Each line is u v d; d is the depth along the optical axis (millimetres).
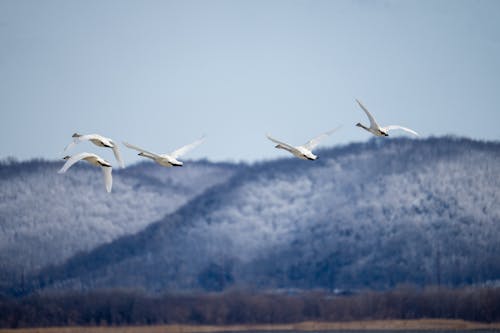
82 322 82562
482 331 80562
